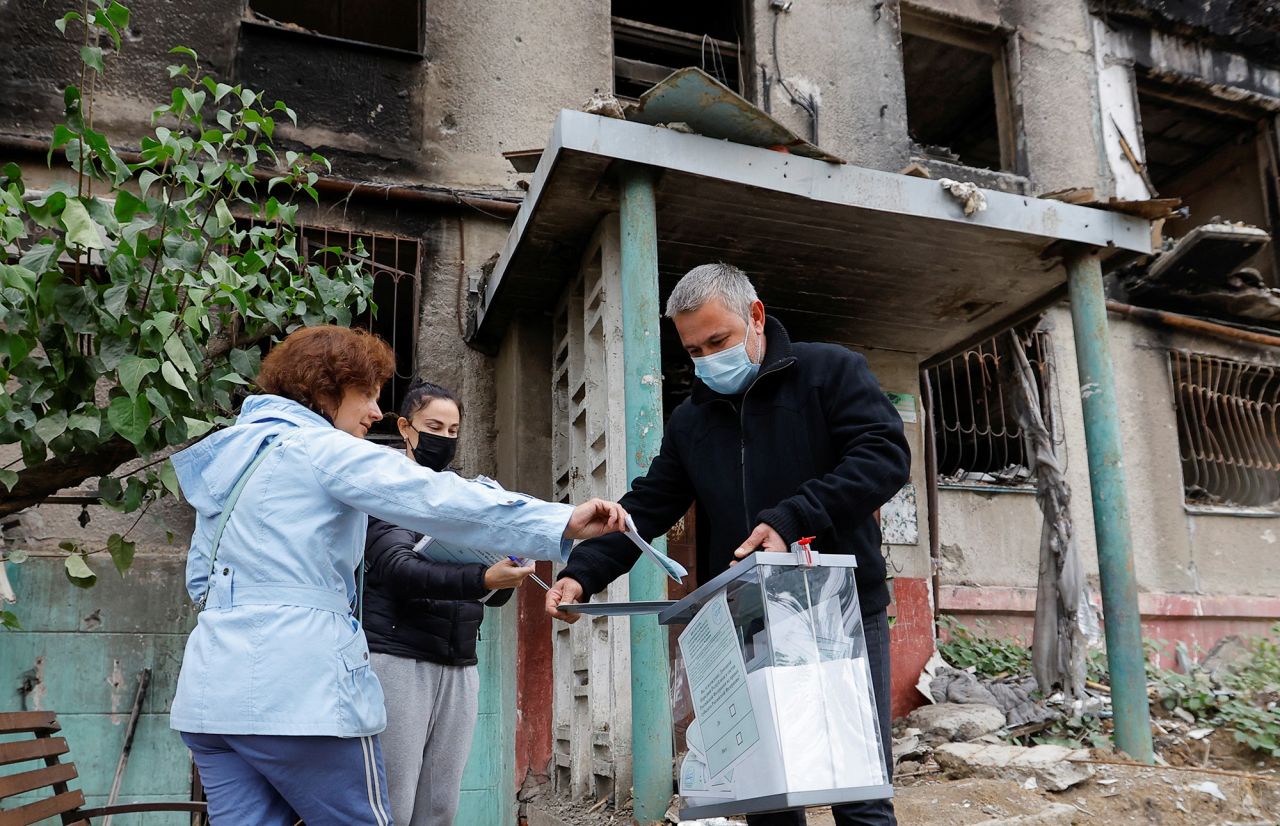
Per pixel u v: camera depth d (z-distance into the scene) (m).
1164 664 7.21
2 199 2.71
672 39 7.01
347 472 2.00
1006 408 7.19
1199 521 7.69
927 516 6.38
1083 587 5.57
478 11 6.33
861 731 1.90
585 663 4.82
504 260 5.17
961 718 5.12
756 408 2.46
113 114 5.43
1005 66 8.16
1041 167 7.93
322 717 1.87
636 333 4.09
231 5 5.82
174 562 4.88
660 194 4.47
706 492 2.53
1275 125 9.12
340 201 5.65
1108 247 5.00
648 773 3.83
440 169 6.00
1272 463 8.11
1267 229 9.11
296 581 1.95
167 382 2.98
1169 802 4.14
